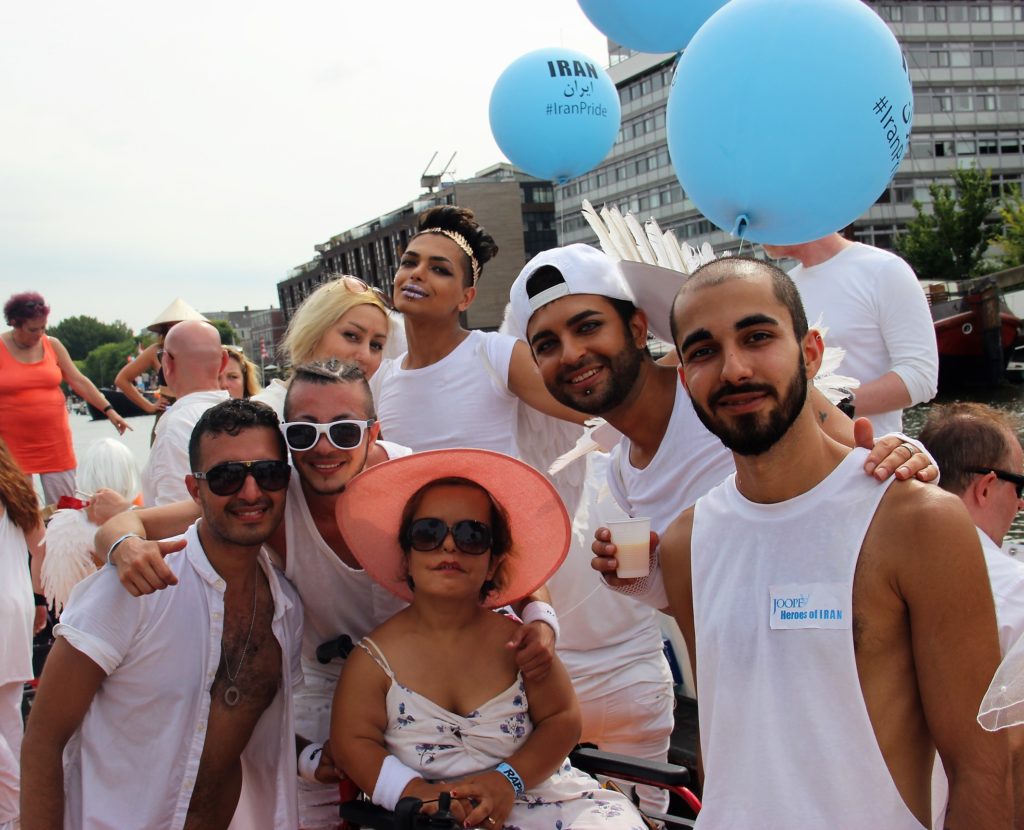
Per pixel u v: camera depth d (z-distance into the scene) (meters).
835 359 2.45
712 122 2.76
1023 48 57.56
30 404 6.73
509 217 77.31
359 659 2.38
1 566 3.49
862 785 1.52
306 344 3.90
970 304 23.86
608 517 3.26
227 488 2.21
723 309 1.57
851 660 1.53
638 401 2.42
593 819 2.31
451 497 2.41
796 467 1.62
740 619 1.64
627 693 3.17
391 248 82.75
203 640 2.29
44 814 2.18
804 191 2.75
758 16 2.69
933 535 1.49
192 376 3.85
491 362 3.36
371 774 2.25
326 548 2.55
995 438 2.40
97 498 3.49
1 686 3.50
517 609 2.64
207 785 2.38
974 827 1.48
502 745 2.34
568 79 5.23
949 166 56.62
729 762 1.64
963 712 1.49
